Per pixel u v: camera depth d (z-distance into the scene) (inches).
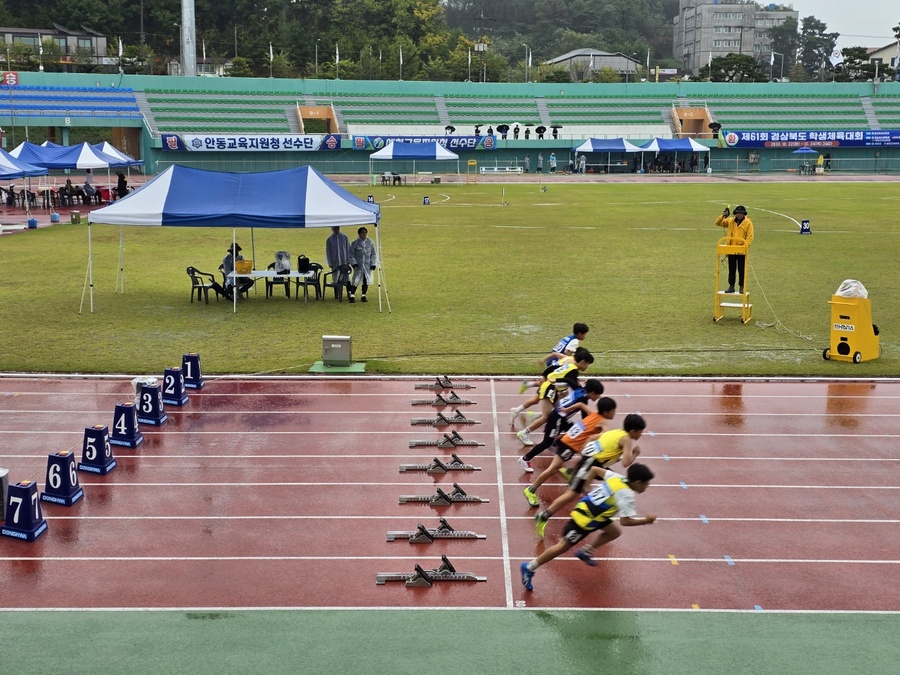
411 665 271.9
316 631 290.2
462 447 460.8
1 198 1905.8
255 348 654.5
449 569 326.6
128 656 275.9
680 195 2128.4
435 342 674.8
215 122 2987.2
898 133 3149.6
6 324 727.1
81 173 2753.4
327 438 471.2
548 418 421.4
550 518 376.8
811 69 6845.5
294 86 3218.5
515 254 1155.3
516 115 3361.2
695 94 3501.5
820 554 347.3
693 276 975.0
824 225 1455.5
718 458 447.2
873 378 586.2
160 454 447.5
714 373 595.5
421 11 4813.0
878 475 426.0
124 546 349.7
